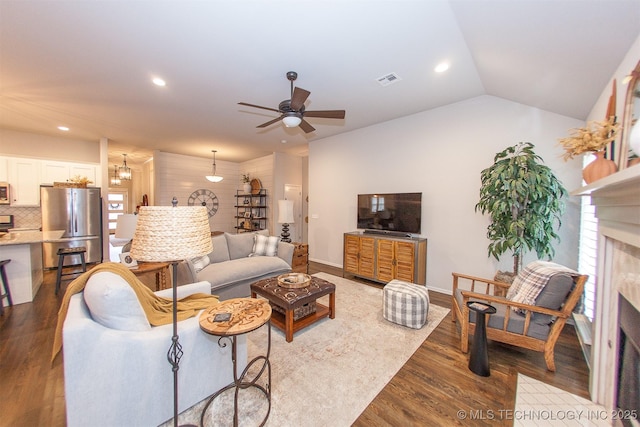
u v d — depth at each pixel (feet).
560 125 9.63
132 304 4.85
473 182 11.60
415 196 13.08
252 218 25.18
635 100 4.67
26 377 6.26
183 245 4.12
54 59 8.18
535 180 8.48
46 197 16.11
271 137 18.07
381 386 6.14
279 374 6.54
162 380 5.01
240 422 5.10
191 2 5.82
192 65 8.56
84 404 4.26
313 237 19.42
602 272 5.57
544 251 8.96
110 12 6.12
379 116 13.84
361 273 14.30
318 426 5.03
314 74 9.21
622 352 4.95
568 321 9.10
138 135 17.44
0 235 12.21
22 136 16.60
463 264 12.01
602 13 4.67
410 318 8.93
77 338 4.17
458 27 6.68
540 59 6.86
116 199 32.45
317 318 9.11
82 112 12.87
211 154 24.04
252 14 6.21
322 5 5.92
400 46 7.54
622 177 3.29
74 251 12.83
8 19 6.32
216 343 5.74
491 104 11.00
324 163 18.40
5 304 10.46
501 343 8.09
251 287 9.37
